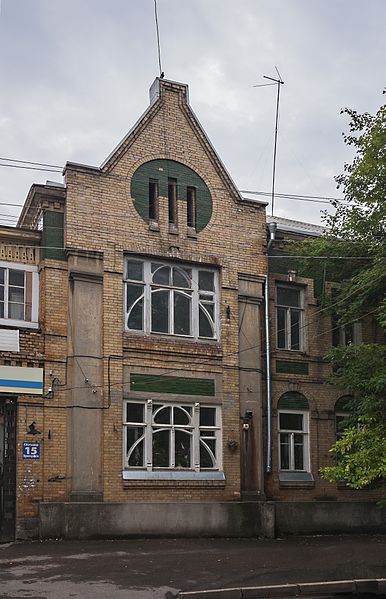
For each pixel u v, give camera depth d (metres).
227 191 24.81
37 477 20.61
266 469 23.95
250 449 23.59
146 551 18.30
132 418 22.05
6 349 20.84
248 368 24.08
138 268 23.08
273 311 25.41
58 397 21.25
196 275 23.92
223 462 23.02
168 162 24.02
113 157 23.06
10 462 20.48
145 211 23.33
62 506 20.45
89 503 20.55
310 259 24.48
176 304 23.45
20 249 22.00
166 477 21.95
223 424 23.25
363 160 21.20
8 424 20.67
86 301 21.89
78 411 21.20
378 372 21.55
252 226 25.03
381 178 21.30
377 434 19.42
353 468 19.28
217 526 22.09
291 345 25.75
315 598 14.33
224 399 23.42
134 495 21.42
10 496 20.30
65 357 21.56
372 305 23.50
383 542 21.28
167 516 21.45
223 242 24.39
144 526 21.09
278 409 24.81
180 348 23.02
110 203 22.77
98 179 22.72
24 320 21.59
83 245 22.12
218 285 24.17
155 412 22.34
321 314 25.89
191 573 15.47
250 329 24.39
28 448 20.61
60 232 22.19
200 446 22.88
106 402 21.58
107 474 21.19
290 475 24.53
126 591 13.68
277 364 25.11
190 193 24.39
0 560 16.70
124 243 22.73
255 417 23.84
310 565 16.69
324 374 25.84
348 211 23.03
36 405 20.95
